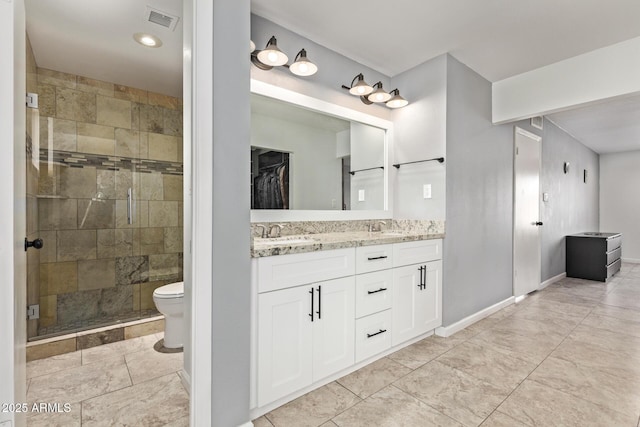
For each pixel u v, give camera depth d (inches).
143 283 120.9
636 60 92.2
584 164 229.3
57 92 104.3
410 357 85.5
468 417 60.5
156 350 90.3
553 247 179.2
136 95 119.5
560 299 144.3
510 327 108.7
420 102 108.7
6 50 38.9
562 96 106.7
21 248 46.1
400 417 60.6
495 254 126.3
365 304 78.6
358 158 107.1
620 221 252.8
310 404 64.7
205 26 51.8
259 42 81.8
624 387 70.8
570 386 71.2
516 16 82.7
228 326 54.8
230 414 55.0
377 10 80.0
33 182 91.4
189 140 58.1
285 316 63.3
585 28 88.0
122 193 116.7
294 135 91.4
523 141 147.4
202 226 51.5
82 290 108.3
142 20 78.5
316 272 68.3
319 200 97.0
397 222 115.2
